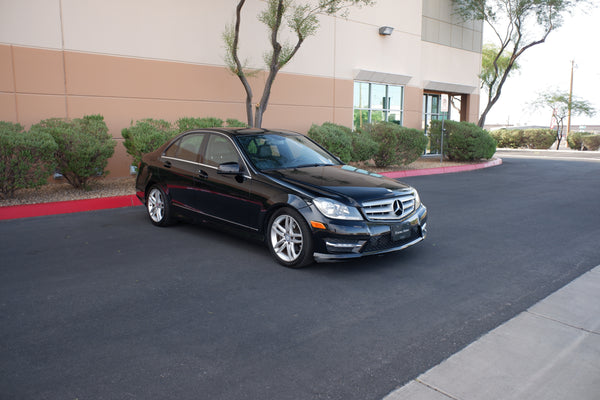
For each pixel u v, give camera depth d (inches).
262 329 143.0
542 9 805.2
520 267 204.2
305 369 120.2
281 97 585.9
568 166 738.8
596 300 165.5
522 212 331.6
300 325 146.0
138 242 241.4
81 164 362.6
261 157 229.3
